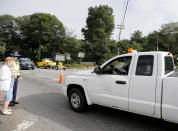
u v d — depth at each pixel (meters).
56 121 4.10
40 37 49.38
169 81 3.01
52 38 49.19
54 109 5.04
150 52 3.52
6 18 59.22
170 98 2.99
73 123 4.00
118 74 3.90
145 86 3.32
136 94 3.45
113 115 4.59
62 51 47.94
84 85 4.52
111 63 4.18
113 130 3.64
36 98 6.38
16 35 62.09
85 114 4.64
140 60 3.58
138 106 3.43
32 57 56.78
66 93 5.13
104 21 46.09
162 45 66.62
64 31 49.19
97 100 4.24
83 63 42.41
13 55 5.43
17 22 60.59
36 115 4.49
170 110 2.99
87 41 46.81
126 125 3.92
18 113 4.63
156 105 3.17
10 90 4.51
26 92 7.47
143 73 3.44
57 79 12.30
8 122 3.99
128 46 45.00
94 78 4.29
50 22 50.28
